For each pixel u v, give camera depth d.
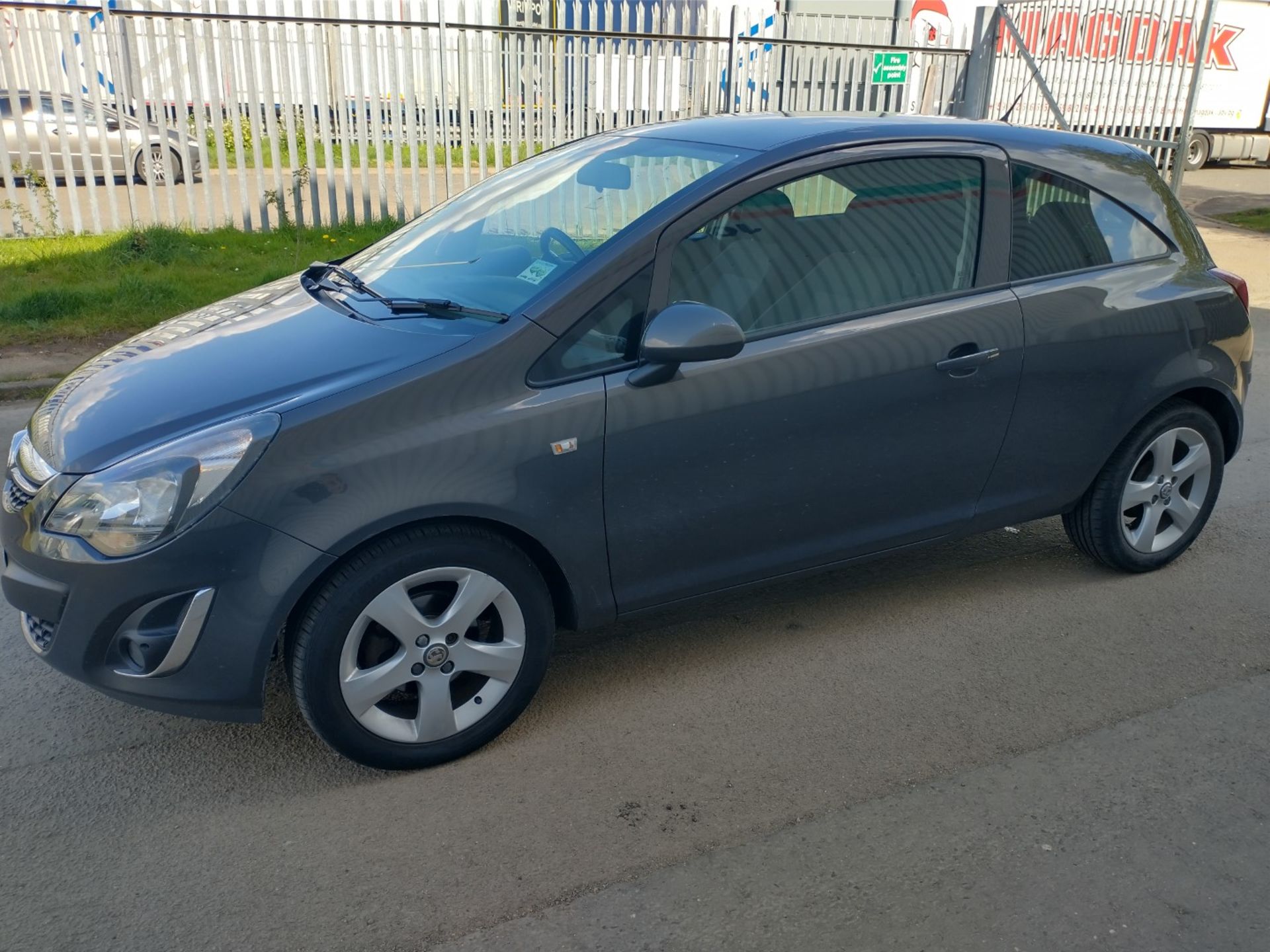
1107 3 13.51
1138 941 2.66
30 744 3.42
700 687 3.79
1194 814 3.14
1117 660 3.99
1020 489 4.16
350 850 2.96
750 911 2.74
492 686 3.37
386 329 3.42
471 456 3.12
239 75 10.56
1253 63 22.41
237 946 2.62
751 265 3.55
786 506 3.67
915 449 3.84
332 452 2.99
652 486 3.41
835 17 12.84
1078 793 3.22
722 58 12.30
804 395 3.57
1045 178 4.11
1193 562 4.81
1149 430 4.37
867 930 2.68
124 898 2.77
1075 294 4.05
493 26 11.20
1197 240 4.54
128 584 2.93
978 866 2.91
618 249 3.38
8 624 4.16
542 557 3.39
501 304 3.40
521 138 11.88
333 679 3.09
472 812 3.12
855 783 3.26
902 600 4.43
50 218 10.54
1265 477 5.87
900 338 3.71
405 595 3.14
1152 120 14.25
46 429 3.30
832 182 3.71
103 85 10.43
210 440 2.95
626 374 3.32
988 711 3.65
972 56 13.44
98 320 8.02
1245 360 4.57
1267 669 3.94
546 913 2.73
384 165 11.29
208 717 3.06
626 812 3.12
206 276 9.18
